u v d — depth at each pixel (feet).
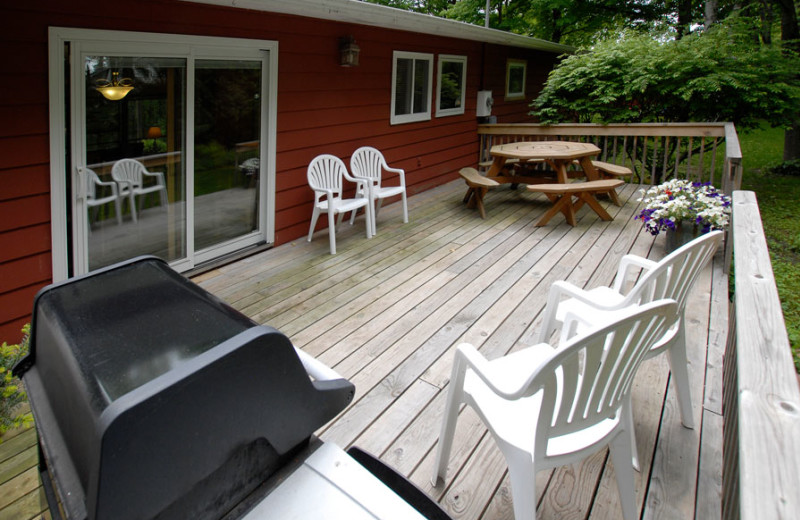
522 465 5.04
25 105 9.66
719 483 6.51
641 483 6.50
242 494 3.51
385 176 20.66
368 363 9.31
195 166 13.10
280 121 15.11
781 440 2.84
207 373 3.05
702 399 8.16
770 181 35.55
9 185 9.68
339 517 3.45
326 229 17.60
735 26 27.96
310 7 13.10
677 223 14.47
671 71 25.68
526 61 32.24
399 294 12.34
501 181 21.81
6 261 9.85
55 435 3.40
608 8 41.24
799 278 19.72
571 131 24.14
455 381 6.07
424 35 21.44
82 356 3.44
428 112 22.66
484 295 12.30
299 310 11.44
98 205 11.18
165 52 11.70
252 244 15.33
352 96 17.92
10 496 6.40
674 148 30.86
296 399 3.63
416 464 6.82
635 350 5.22
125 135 11.41
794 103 25.20
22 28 9.37
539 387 4.69
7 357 6.73
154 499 2.96
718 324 10.50
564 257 14.89
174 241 13.00
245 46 13.55
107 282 4.41
